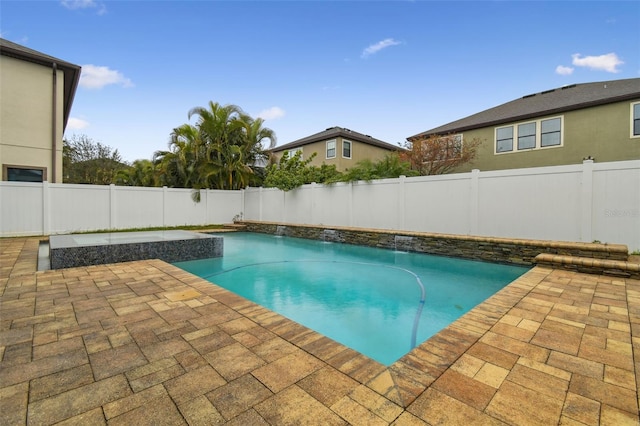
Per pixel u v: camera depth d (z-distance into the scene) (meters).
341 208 11.08
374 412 1.71
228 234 13.27
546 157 13.39
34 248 7.63
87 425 1.60
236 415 1.68
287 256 8.42
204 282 4.30
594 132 12.33
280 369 2.13
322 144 19.91
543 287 4.20
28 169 11.45
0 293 3.78
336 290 5.43
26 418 1.64
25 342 2.51
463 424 1.62
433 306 4.61
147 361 2.23
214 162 15.41
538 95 16.00
